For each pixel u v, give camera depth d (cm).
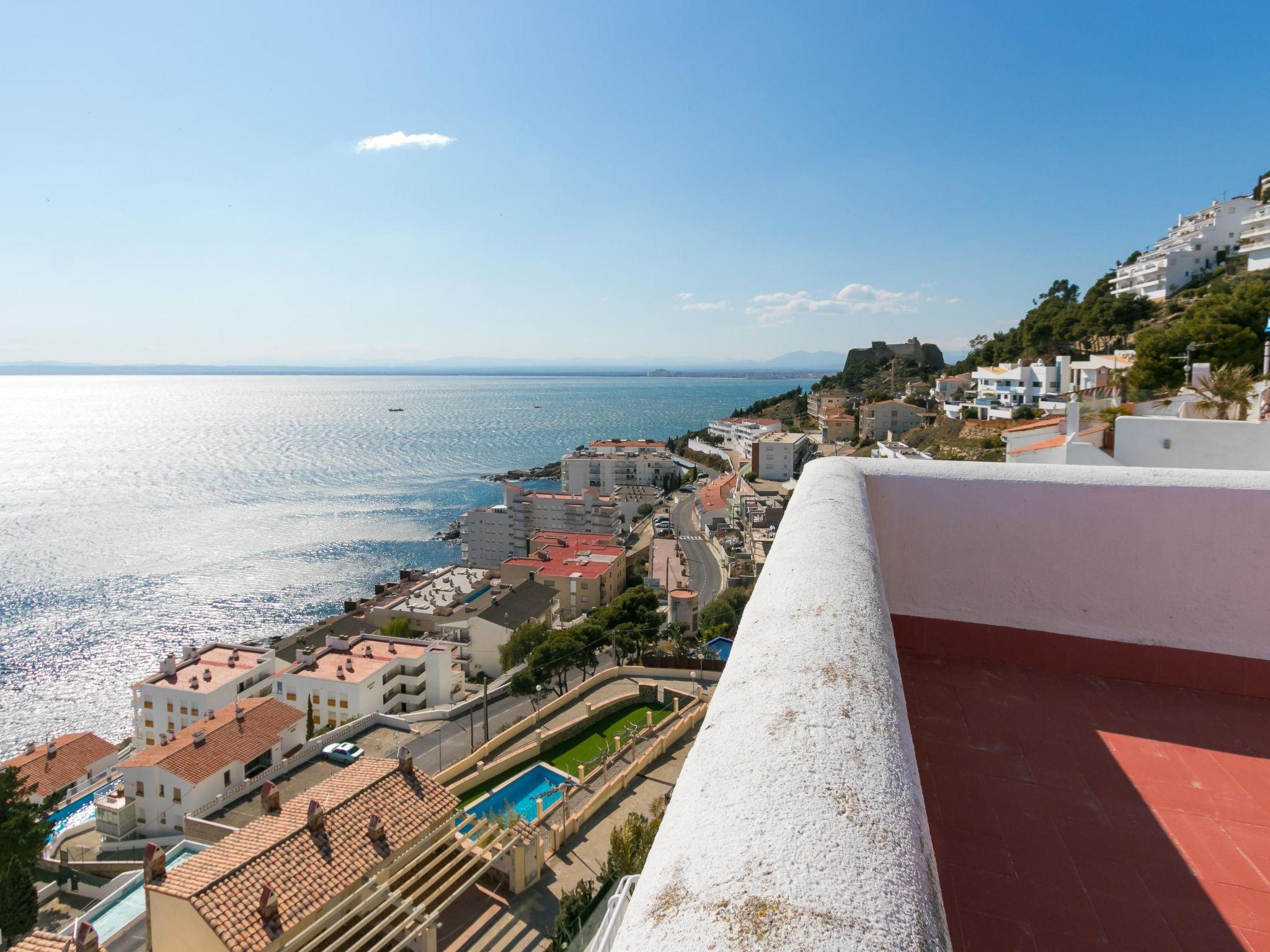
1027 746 329
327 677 4444
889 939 78
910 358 16862
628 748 3109
